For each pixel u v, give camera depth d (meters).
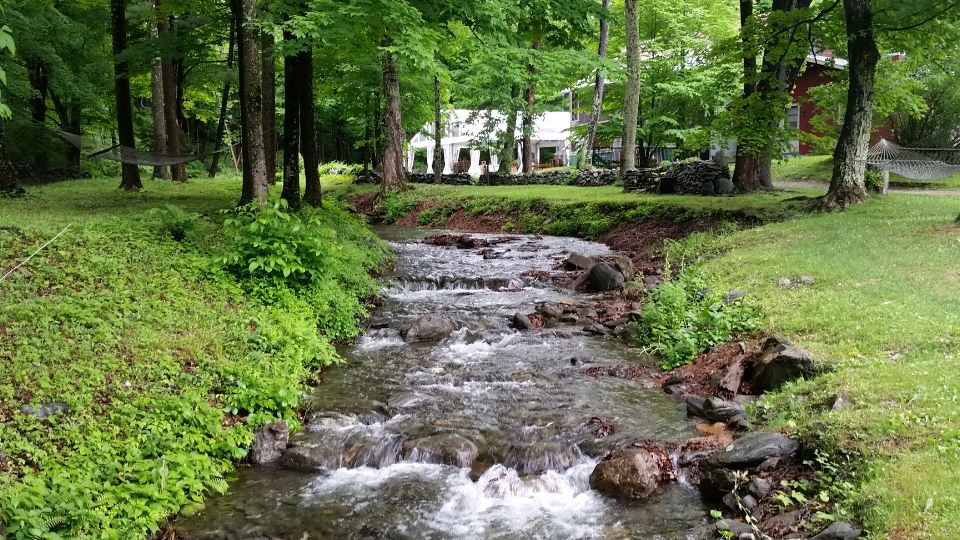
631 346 9.83
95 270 8.90
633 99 25.27
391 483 6.00
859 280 9.05
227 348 8.05
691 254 13.44
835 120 21.02
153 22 23.33
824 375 6.56
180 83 32.00
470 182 32.78
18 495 4.52
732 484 5.35
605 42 28.34
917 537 3.88
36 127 26.64
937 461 4.52
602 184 26.84
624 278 13.32
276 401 7.27
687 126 32.16
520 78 17.84
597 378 8.52
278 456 6.54
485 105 39.62
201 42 19.38
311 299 10.25
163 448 5.93
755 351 8.02
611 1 33.50
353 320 10.72
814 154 28.77
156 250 10.28
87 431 5.73
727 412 6.82
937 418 5.04
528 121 34.44
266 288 9.95
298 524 5.32
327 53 17.67
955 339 6.55
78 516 4.73
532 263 15.88
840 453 5.13
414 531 5.21
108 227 11.04
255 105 13.37
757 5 32.31
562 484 5.87
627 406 7.50
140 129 37.62
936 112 21.77
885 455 4.84
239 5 13.39
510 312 11.73
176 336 7.86
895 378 5.95
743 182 20.36
